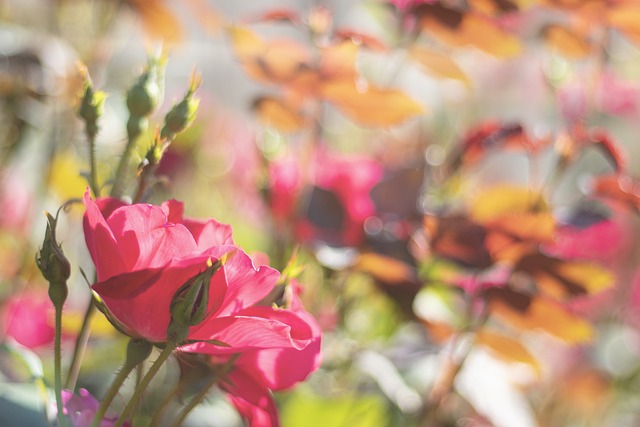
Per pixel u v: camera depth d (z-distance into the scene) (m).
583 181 0.87
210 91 1.71
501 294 0.84
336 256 0.87
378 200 0.90
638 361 1.59
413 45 0.88
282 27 2.05
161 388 0.86
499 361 0.94
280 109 0.90
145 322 0.61
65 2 1.17
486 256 0.84
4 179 1.07
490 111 1.60
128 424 0.65
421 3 0.86
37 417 0.68
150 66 0.67
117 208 0.62
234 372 0.66
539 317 0.85
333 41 0.85
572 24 0.94
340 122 1.27
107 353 0.94
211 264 0.60
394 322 0.98
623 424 1.58
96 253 0.61
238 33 0.84
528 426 0.91
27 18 1.22
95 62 1.12
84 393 0.66
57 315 0.63
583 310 1.41
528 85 1.58
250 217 1.17
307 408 0.89
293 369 0.66
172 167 1.12
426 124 1.34
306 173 0.90
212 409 0.87
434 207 0.92
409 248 0.89
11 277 1.04
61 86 1.03
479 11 0.87
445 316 0.98
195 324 0.60
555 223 0.86
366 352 0.94
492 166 1.77
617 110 1.24
